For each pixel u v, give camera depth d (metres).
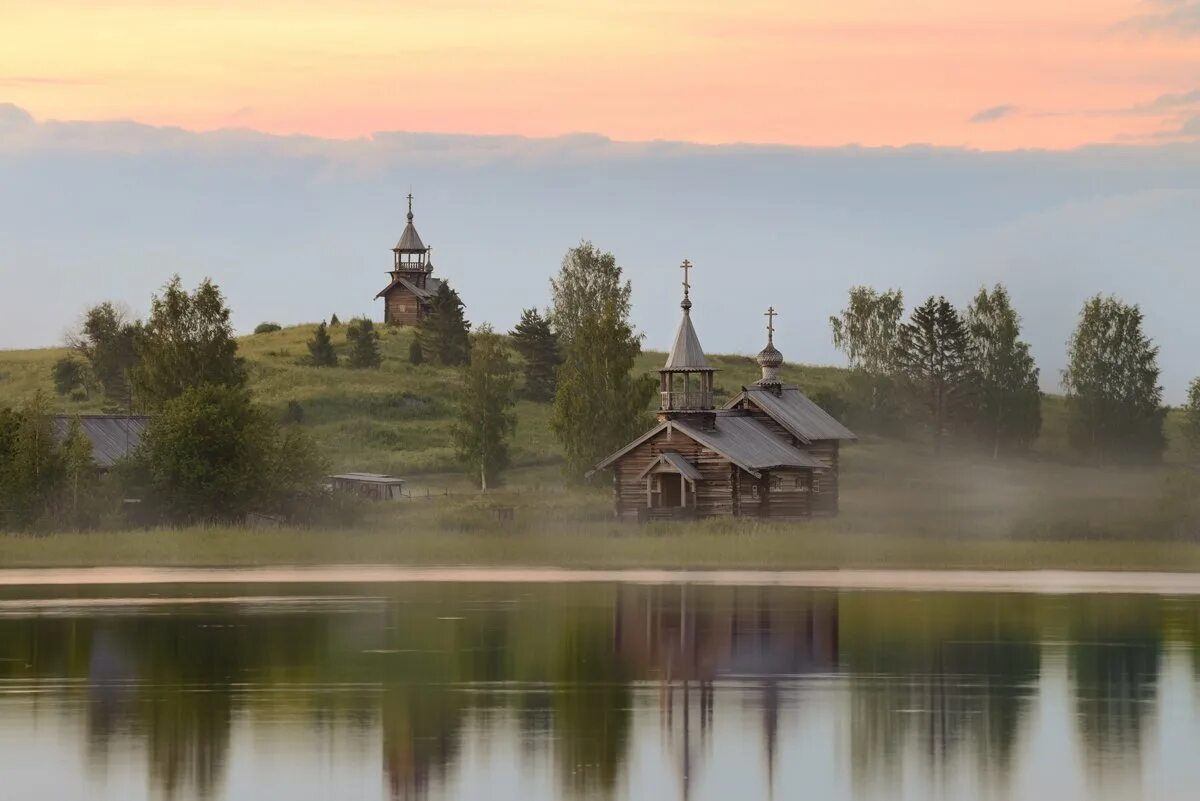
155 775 79.19
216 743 85.31
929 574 175.75
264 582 166.50
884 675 105.38
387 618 132.50
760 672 106.25
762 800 75.62
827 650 115.38
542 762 81.94
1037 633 123.69
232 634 122.69
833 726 90.12
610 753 84.00
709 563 190.12
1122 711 93.94
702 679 103.81
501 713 93.00
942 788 77.81
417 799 75.25
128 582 165.62
